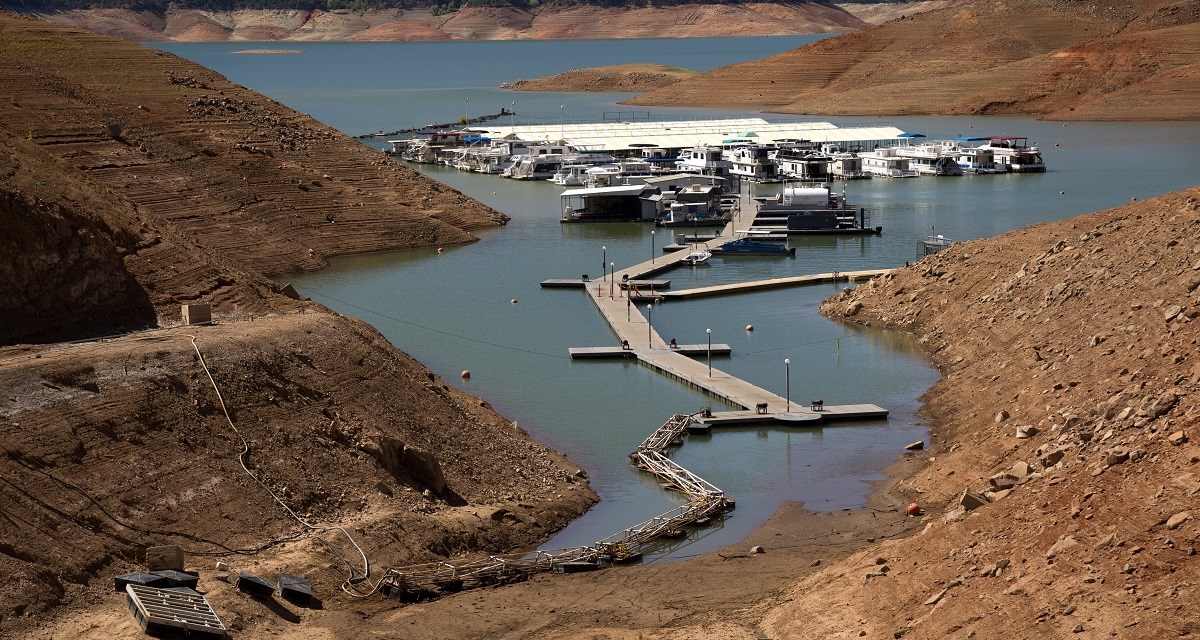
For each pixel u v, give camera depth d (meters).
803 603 54.31
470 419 78.50
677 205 177.50
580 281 132.50
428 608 57.06
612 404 90.44
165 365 68.56
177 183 148.75
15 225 75.81
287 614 55.00
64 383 64.56
